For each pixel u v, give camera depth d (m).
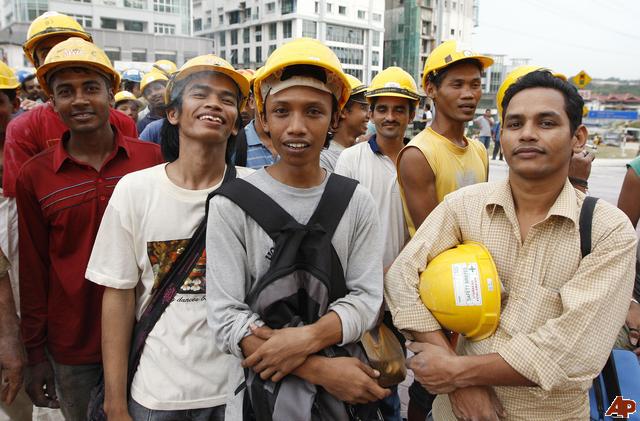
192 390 1.85
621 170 17.59
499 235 1.80
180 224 1.90
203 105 1.88
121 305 1.90
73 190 2.21
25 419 2.87
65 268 2.21
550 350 1.58
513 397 1.76
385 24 80.75
